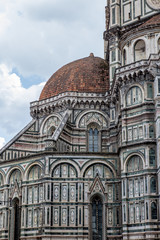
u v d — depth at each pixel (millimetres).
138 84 65438
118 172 67062
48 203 65750
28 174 70438
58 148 71875
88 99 78875
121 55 71500
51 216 65375
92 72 83375
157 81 62594
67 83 81688
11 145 77500
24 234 68000
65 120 75500
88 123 78250
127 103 66250
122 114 66125
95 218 66125
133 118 65062
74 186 66750
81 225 65250
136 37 67625
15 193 71312
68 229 65062
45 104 81312
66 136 75250
